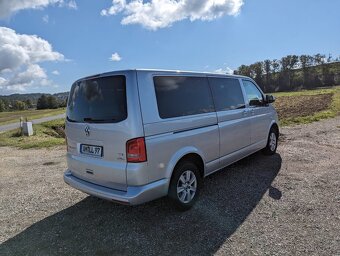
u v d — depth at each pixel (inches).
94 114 148.0
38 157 345.4
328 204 159.0
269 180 201.2
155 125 138.8
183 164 155.7
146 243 129.6
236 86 214.7
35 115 1540.4
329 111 639.1
